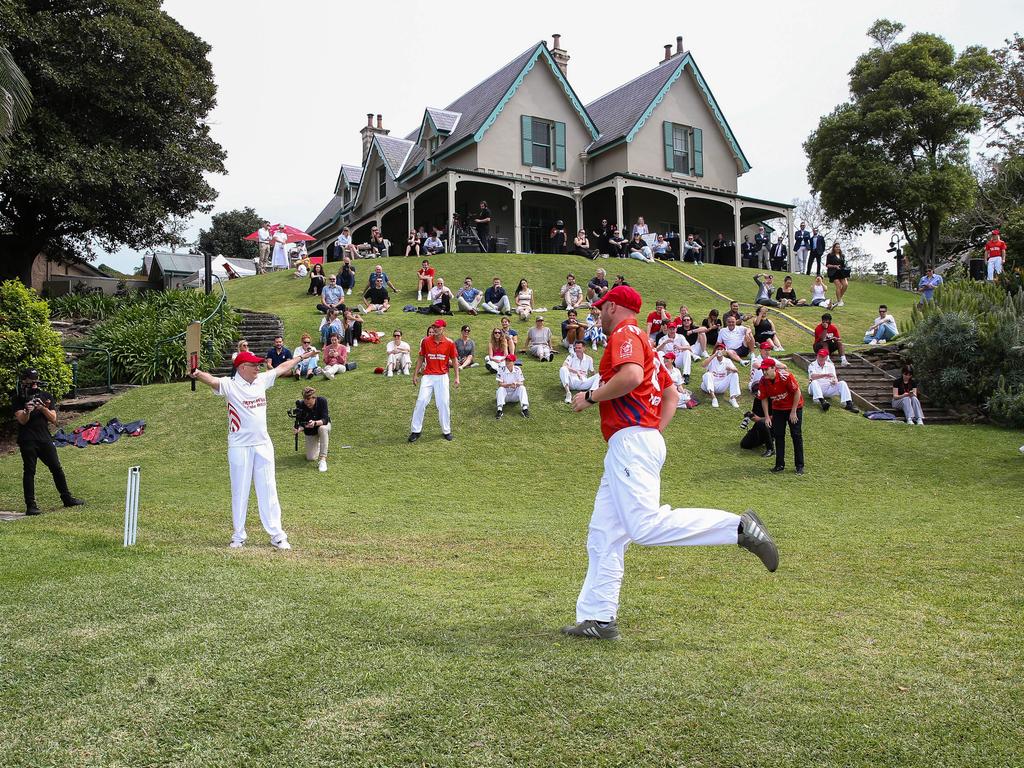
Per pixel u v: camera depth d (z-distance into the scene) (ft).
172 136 99.04
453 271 85.66
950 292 59.98
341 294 73.72
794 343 66.95
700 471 38.34
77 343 64.90
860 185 124.98
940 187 122.11
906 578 17.92
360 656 11.93
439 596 15.87
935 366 51.49
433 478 37.11
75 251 107.65
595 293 73.20
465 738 9.35
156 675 11.28
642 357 13.00
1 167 46.50
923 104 122.83
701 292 86.33
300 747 9.26
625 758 8.84
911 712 9.82
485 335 64.39
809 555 20.99
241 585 16.42
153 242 104.58
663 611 14.92
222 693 10.68
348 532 24.85
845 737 9.20
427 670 11.32
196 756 9.11
